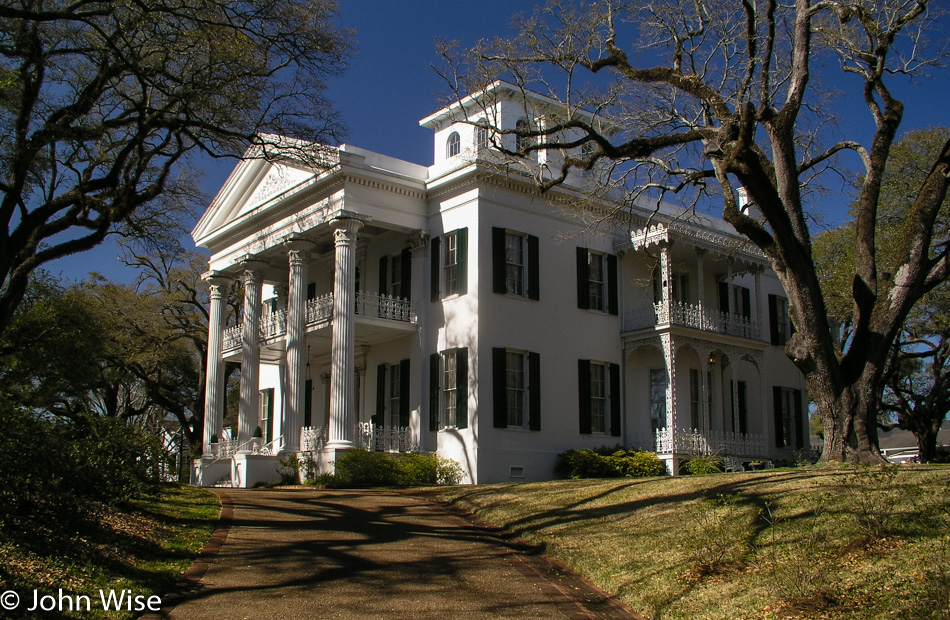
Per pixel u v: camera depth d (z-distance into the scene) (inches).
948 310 1157.1
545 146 698.8
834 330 1168.2
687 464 995.3
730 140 629.6
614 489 642.8
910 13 620.1
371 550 492.4
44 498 415.2
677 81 674.2
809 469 585.3
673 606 368.5
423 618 362.9
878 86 647.8
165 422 2101.4
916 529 384.5
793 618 325.4
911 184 1072.8
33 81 616.7
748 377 1246.3
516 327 998.4
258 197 1225.4
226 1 657.6
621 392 1091.9
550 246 1053.2
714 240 1096.2
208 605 368.2
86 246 663.8
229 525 550.6
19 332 924.0
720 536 439.2
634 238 1090.1
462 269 997.8
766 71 615.8
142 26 646.5
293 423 1053.2
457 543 525.0
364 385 1146.0
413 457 952.3
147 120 668.1
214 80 695.7
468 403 960.3
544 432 999.6
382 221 1030.4
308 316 1093.1
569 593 410.9
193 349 1776.6
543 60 706.8
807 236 629.6
